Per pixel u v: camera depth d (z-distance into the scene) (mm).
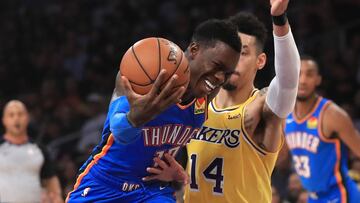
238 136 5098
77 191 4816
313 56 12273
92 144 10672
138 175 4688
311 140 7809
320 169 7820
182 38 13656
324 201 7910
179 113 4598
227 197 5199
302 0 13195
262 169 5160
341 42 12539
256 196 5195
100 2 15977
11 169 8312
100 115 12117
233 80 5086
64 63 14703
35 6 16875
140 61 4168
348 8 12844
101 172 4711
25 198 8312
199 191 5285
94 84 13727
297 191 9109
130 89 4094
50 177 8609
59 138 12180
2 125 10414
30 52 15430
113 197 4719
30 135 8898
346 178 7781
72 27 15586
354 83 11828
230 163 5148
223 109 5176
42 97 13570
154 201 4742
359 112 11281
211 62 4414
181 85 4191
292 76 4668
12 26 16188
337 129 7652
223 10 13750
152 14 14953
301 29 12672
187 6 14672
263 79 11734
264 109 4949
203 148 5215
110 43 14586
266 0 12945
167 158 4695
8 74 14867
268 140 5012
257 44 5184
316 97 7805
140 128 4176
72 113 12523
